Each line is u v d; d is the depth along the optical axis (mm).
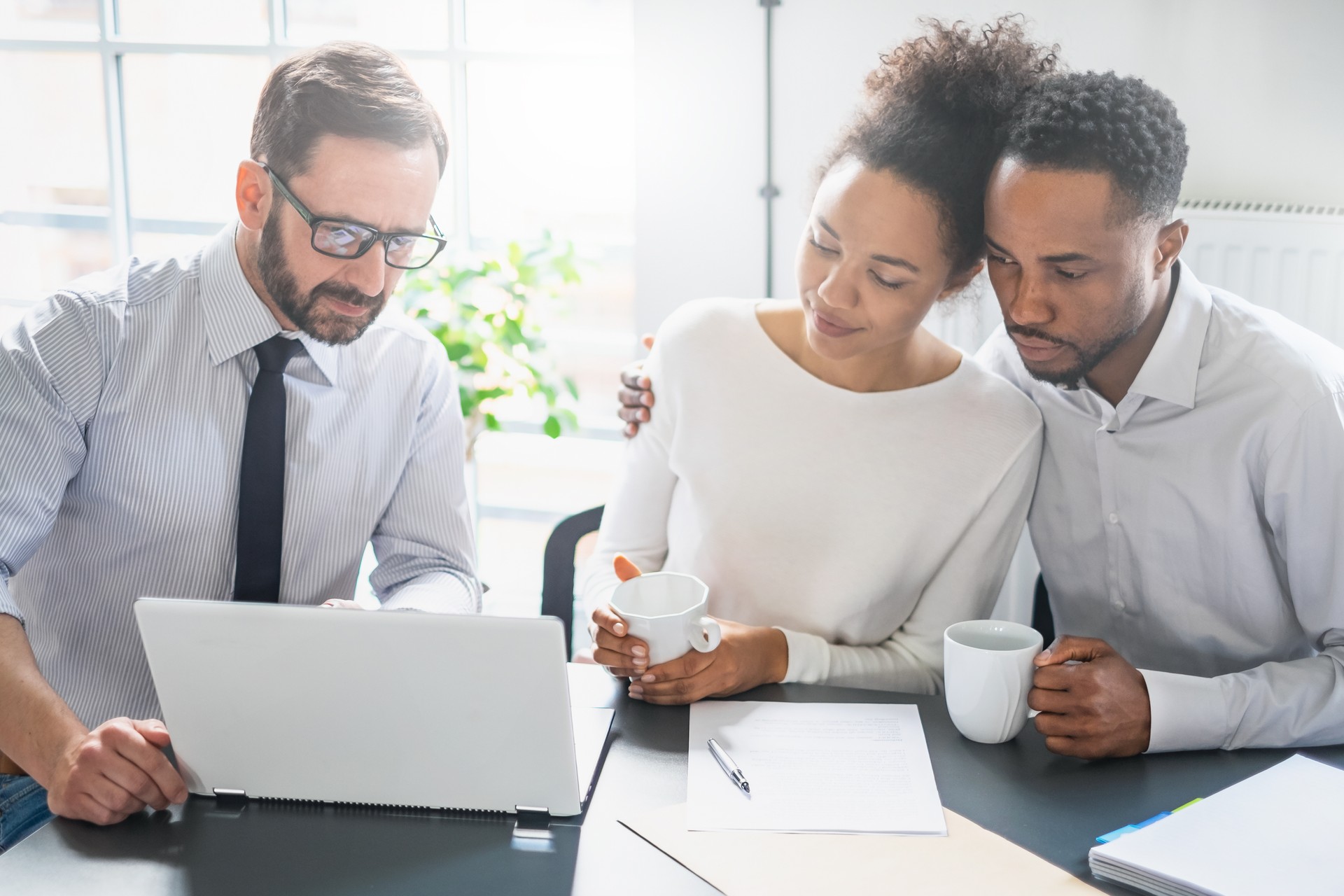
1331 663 1057
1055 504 1354
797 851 833
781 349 1381
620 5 2363
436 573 1431
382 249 1226
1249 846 801
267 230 1212
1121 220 1058
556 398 2385
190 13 2566
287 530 1343
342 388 1364
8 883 806
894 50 1202
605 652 1078
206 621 852
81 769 890
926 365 1342
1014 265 1123
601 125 2469
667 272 2201
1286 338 1180
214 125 2635
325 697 867
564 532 1527
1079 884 793
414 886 803
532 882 805
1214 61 1868
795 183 2096
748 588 1363
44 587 1309
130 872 822
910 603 1359
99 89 2670
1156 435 1226
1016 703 985
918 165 1140
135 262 1339
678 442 1395
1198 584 1255
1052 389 1308
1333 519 1125
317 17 2510
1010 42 1171
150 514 1278
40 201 2785
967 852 831
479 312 2297
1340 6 1793
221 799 926
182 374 1283
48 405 1220
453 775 886
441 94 2488
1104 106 1036
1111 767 966
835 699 1100
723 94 2092
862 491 1314
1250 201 1910
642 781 943
